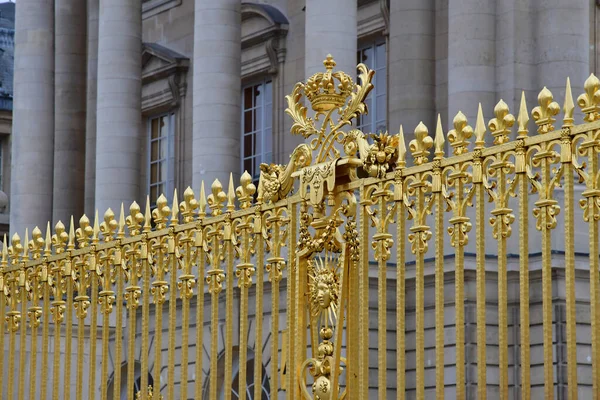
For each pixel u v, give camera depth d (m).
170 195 48.78
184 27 48.88
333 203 11.83
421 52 38.69
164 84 49.00
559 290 26.44
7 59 62.81
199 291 12.95
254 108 46.22
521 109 10.41
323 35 35.44
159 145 49.62
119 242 13.88
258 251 12.51
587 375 26.78
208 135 39.06
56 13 48.97
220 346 29.92
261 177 12.61
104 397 14.02
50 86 46.00
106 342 14.07
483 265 10.60
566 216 10.05
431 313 28.02
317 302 12.03
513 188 10.41
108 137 42.91
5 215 48.94
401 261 11.25
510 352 27.23
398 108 38.81
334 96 11.96
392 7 39.38
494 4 33.38
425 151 11.19
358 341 11.66
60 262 14.68
